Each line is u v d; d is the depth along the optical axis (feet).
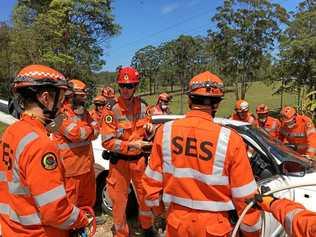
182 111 94.89
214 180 8.42
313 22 87.76
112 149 15.11
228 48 103.91
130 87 14.97
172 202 8.96
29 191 7.16
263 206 7.72
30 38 116.16
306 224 6.80
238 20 101.96
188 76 136.46
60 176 7.25
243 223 8.26
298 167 14.80
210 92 8.67
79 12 118.01
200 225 8.52
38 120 7.45
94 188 16.35
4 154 7.50
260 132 15.66
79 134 14.83
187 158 8.66
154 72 173.27
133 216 19.34
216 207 8.50
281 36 90.99
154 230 16.47
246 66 104.53
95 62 121.70
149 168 9.40
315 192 13.64
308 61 85.35
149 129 15.23
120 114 15.20
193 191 8.59
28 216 7.27
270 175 14.16
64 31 116.78
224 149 8.34
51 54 112.68
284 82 94.07
